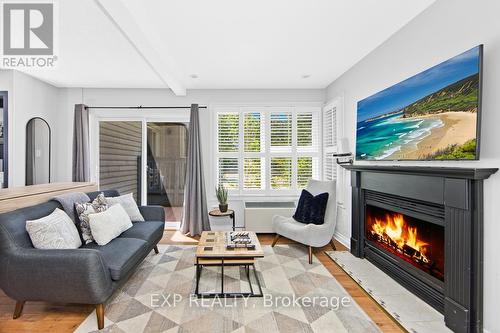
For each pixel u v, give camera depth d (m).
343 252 3.56
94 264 1.96
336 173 4.14
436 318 2.10
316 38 2.81
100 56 3.26
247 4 2.19
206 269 3.05
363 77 3.34
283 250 3.68
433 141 2.14
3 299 2.41
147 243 2.87
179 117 4.80
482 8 1.80
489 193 1.76
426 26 2.30
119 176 4.78
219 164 4.75
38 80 4.12
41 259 1.94
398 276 2.68
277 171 4.76
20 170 3.79
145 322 2.06
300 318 2.11
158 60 2.99
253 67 3.65
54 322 2.07
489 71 1.76
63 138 4.60
